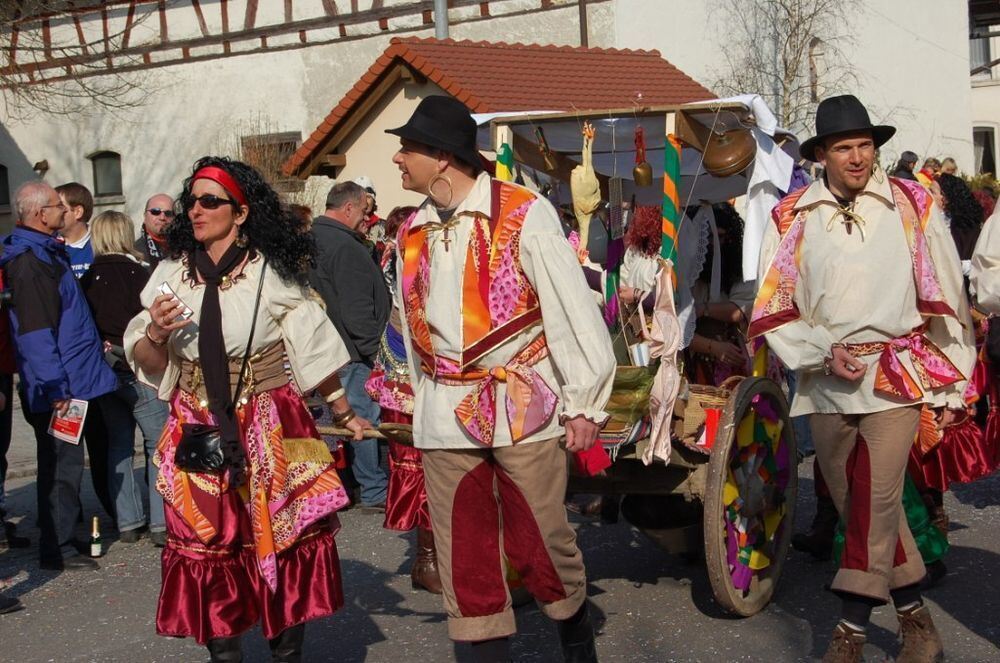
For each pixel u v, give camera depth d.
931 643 4.41
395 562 6.53
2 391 7.05
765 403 5.36
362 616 5.55
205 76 21.88
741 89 20.70
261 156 19.88
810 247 4.38
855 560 4.25
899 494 4.26
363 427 4.46
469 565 3.99
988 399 5.97
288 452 4.19
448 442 3.96
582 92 16.66
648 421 4.99
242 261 4.19
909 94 24.05
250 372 4.18
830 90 22.41
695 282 6.10
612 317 5.62
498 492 4.05
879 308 4.26
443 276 4.00
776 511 5.48
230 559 4.12
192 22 21.89
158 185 22.36
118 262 7.22
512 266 3.94
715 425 5.22
